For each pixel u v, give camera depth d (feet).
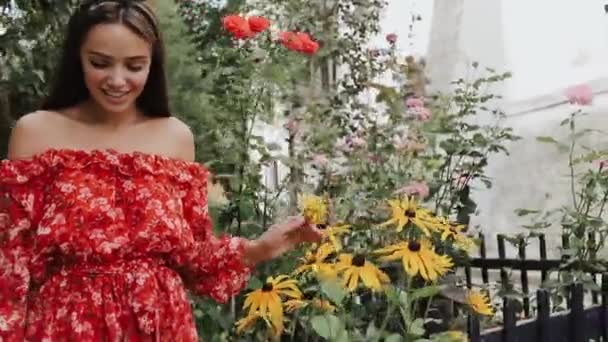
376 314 7.25
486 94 12.09
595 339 8.05
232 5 14.82
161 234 5.03
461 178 10.69
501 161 13.21
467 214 10.46
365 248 7.64
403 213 7.03
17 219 4.92
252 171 9.61
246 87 9.98
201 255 5.46
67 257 4.93
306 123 12.25
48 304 4.92
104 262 4.95
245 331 6.82
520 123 13.05
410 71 13.91
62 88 5.34
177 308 5.17
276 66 10.20
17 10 10.75
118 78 5.01
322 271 6.11
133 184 5.06
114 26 4.96
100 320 4.89
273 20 16.26
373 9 16.62
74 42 5.14
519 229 12.72
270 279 6.50
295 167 10.29
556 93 12.48
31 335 4.89
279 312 6.16
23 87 10.33
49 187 4.98
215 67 10.72
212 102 10.48
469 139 11.01
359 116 12.46
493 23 13.66
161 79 5.53
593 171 10.58
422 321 6.40
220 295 5.53
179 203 5.27
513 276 11.46
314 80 15.14
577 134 10.04
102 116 5.34
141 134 5.45
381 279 6.26
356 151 10.92
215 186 9.61
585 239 9.46
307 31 15.65
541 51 12.82
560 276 9.20
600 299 9.28
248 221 9.42
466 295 7.25
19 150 5.16
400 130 11.14
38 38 10.66
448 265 6.62
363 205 8.63
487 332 6.83
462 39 14.14
